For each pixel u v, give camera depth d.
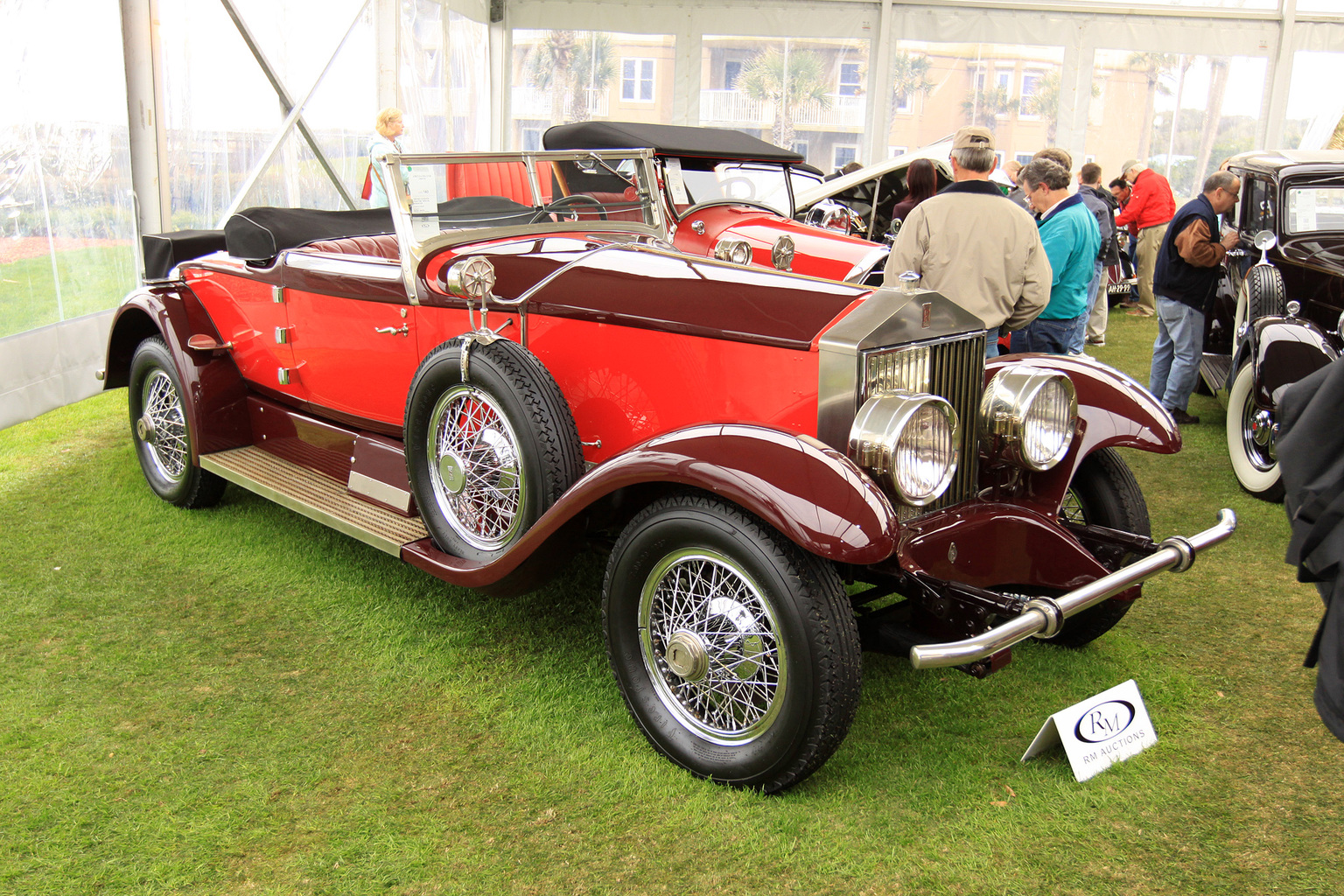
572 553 2.65
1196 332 5.55
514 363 2.65
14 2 5.08
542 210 3.57
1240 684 2.83
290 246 3.82
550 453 2.60
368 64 9.15
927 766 2.41
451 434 2.87
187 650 2.95
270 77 7.46
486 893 1.96
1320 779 2.37
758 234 5.73
